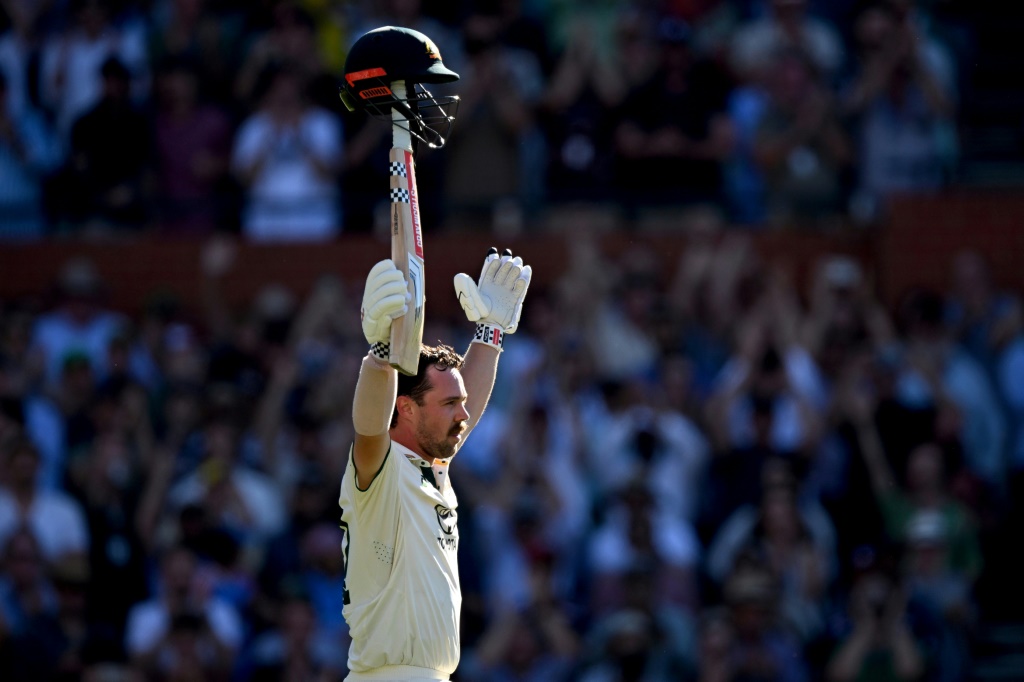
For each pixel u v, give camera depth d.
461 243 43.84
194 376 40.28
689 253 42.38
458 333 42.34
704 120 44.34
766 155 44.38
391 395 16.58
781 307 40.50
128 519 38.50
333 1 46.12
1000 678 37.88
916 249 43.59
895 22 45.03
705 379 40.25
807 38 45.31
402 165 17.05
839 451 38.56
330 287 41.88
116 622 37.41
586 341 40.06
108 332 42.44
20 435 37.94
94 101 45.78
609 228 44.25
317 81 45.44
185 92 45.72
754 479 37.41
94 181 45.72
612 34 45.03
